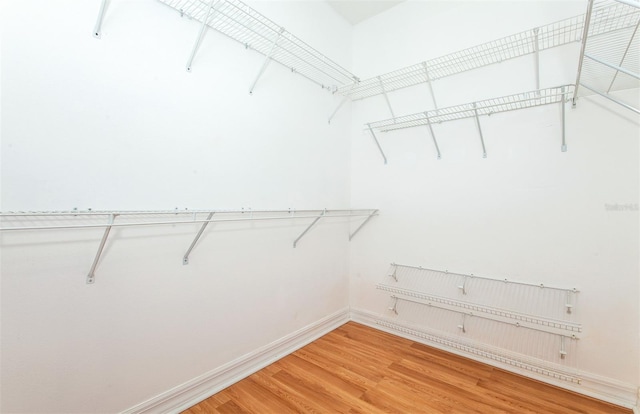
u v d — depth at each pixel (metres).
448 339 2.26
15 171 1.07
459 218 2.25
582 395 1.71
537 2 1.93
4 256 1.06
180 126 1.57
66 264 1.19
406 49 2.56
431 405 1.61
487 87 2.13
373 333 2.58
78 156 1.22
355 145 2.91
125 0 1.35
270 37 2.04
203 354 1.68
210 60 1.71
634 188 1.63
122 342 1.36
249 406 1.60
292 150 2.26
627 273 1.64
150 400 1.45
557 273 1.85
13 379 1.08
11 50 1.06
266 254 2.05
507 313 1.96
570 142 1.81
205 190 1.69
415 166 2.49
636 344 1.62
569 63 1.82
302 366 2.02
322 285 2.57
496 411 1.57
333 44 2.68
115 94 1.32
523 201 1.98
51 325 1.16
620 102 1.64
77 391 1.23
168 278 1.52
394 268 2.61
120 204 1.34
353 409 1.58
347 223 2.89
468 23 2.22
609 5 1.56
